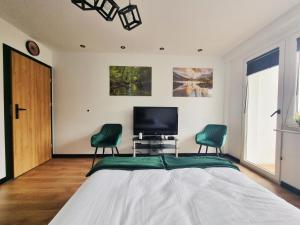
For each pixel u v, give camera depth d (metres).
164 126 3.73
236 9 2.17
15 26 2.65
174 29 2.70
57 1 2.05
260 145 3.18
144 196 1.04
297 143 2.22
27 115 2.96
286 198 2.12
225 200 0.98
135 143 3.73
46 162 3.49
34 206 1.93
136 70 3.85
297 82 2.27
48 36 2.99
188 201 0.99
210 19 2.40
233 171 1.44
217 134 3.55
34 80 3.15
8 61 2.55
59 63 3.75
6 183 2.50
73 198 1.01
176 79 3.91
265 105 3.07
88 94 3.81
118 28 2.69
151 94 3.89
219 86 3.97
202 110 3.97
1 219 1.70
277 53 2.61
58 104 3.78
